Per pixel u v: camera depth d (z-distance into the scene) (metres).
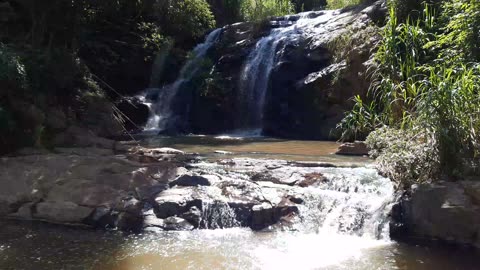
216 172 7.95
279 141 13.03
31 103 10.87
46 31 13.80
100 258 5.62
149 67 18.61
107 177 7.71
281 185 7.49
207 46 19.33
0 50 10.45
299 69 15.24
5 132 9.38
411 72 9.69
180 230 6.66
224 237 6.38
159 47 18.81
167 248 5.96
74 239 6.32
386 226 6.42
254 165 8.38
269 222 6.80
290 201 7.03
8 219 7.23
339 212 6.77
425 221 6.33
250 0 23.66
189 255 5.71
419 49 10.42
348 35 14.01
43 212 7.23
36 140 9.96
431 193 6.36
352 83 13.15
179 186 7.46
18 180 7.90
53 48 13.29
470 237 6.08
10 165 8.34
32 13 13.16
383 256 5.69
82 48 16.73
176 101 17.61
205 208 6.93
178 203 6.95
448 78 6.94
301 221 6.77
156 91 18.12
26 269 5.26
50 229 6.76
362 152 9.89
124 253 5.78
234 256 5.67
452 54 8.81
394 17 10.46
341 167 8.12
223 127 16.84
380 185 7.04
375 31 13.31
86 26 16.80
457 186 6.33
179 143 12.45
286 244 6.11
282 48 16.02
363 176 7.36
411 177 6.83
